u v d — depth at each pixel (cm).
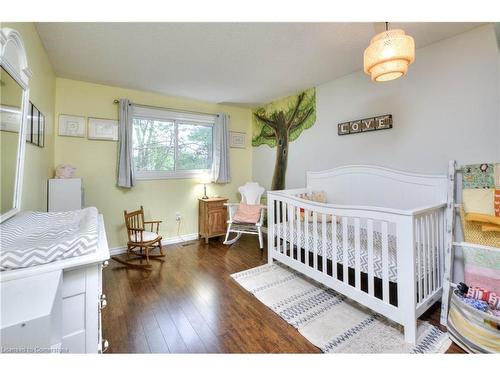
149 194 365
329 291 227
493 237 174
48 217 144
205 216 385
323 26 191
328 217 283
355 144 285
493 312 152
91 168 318
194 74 289
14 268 80
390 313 168
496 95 185
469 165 189
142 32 199
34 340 63
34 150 195
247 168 463
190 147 405
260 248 354
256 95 374
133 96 345
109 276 262
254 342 161
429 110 221
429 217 186
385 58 134
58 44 217
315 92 333
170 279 255
